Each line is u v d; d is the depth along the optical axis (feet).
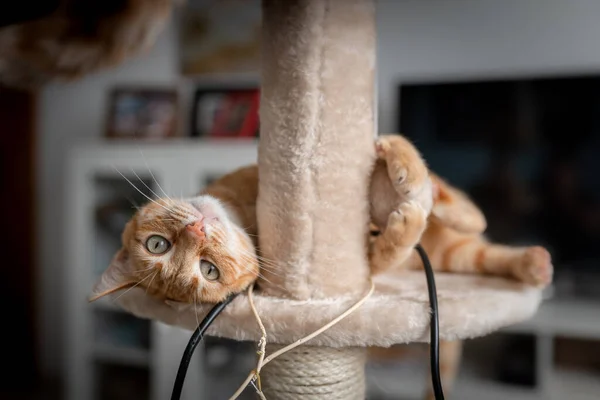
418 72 4.37
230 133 4.58
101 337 4.75
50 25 2.37
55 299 5.58
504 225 4.07
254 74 4.89
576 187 3.95
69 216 4.60
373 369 4.13
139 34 2.45
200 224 1.59
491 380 4.05
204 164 4.17
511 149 4.03
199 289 1.56
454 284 1.70
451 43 4.31
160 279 1.61
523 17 4.20
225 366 4.22
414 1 4.36
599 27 4.07
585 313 3.89
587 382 3.94
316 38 1.43
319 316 1.43
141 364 4.62
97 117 5.37
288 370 1.55
